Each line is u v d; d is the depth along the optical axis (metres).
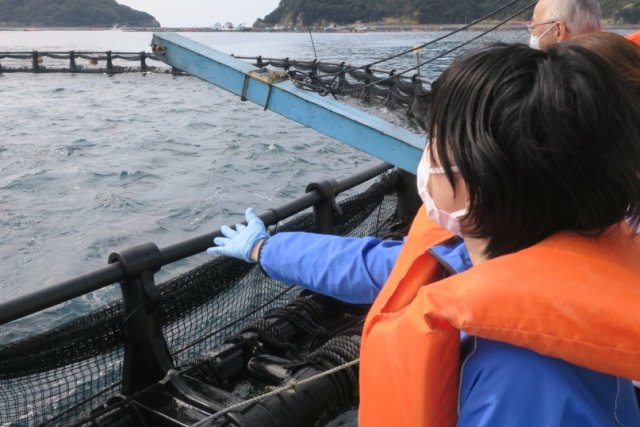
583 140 0.92
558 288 0.93
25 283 7.48
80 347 2.59
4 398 2.98
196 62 5.39
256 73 5.22
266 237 1.83
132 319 2.70
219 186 11.95
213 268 3.11
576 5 3.26
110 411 2.62
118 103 26.19
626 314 0.88
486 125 0.96
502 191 0.98
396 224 4.66
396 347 1.10
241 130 19.03
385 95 19.61
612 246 1.04
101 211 10.23
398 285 1.25
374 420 1.18
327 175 13.27
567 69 0.94
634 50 1.31
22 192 11.53
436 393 1.04
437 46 39.44
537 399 0.94
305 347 3.38
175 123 20.62
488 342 1.00
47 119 21.48
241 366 3.10
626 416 1.08
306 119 5.10
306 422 2.56
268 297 3.75
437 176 1.11
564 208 0.98
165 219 9.90
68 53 38.12
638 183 0.96
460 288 1.01
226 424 2.39
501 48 1.01
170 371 2.69
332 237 1.73
